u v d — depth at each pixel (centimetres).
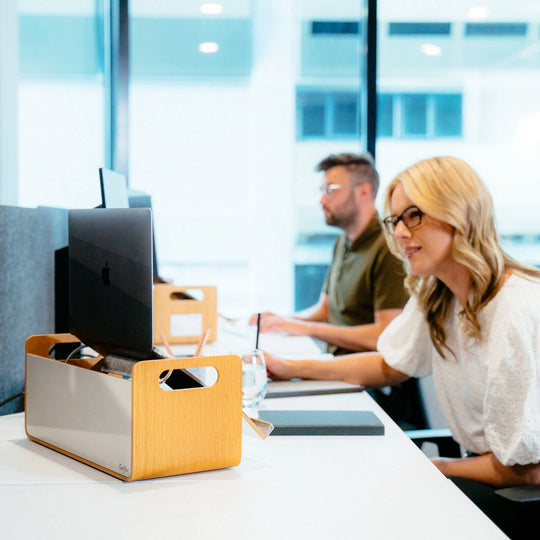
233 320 276
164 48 369
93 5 354
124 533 79
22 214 148
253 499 90
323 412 130
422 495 92
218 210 379
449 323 151
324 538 78
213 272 381
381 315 243
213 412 100
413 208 139
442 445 163
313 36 377
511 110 380
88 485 95
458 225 134
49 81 317
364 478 98
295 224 383
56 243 174
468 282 140
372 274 251
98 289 112
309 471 101
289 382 160
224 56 374
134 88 368
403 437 119
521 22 379
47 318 166
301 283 386
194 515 84
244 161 379
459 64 378
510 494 108
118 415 96
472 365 142
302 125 381
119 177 190
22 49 291
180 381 103
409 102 377
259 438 118
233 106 376
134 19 366
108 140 366
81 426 104
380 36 374
